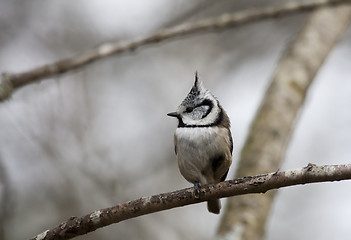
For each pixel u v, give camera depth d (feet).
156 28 48.03
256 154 31.58
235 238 27.91
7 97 30.78
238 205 29.66
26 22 46.06
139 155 44.47
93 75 46.55
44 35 46.32
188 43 50.19
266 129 32.71
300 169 18.31
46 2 46.85
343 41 49.65
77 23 47.29
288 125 33.32
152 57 49.14
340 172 17.76
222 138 25.16
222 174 26.21
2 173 37.63
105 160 42.68
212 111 25.71
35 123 41.19
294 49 37.83
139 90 47.93
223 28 33.96
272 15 34.19
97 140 43.70
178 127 25.99
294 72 35.96
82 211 39.91
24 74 31.42
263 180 18.61
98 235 40.16
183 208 43.83
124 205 19.45
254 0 49.32
